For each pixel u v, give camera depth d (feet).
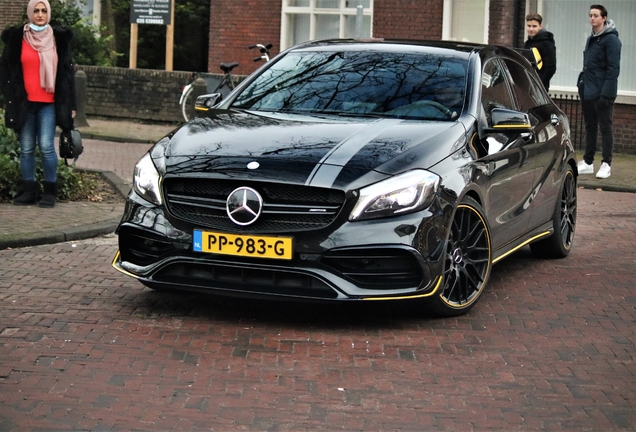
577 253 29.07
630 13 56.18
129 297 22.17
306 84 23.57
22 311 20.79
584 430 15.28
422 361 18.35
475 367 18.12
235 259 19.57
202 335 19.52
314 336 19.65
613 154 55.36
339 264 19.25
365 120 21.72
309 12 67.51
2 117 35.04
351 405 16.03
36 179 33.37
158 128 62.64
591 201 39.32
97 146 52.90
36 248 26.86
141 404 15.83
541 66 46.68
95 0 79.51
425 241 19.42
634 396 16.85
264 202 19.33
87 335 19.30
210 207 19.67
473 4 61.72
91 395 16.16
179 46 86.84
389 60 24.00
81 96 60.49
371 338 19.62
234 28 69.21
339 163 19.48
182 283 20.08
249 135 20.83
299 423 15.21
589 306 22.72
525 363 18.47
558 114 28.27
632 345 19.81
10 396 16.01
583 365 18.45
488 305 22.49
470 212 21.09
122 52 85.81
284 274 19.47
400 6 63.36
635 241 31.14
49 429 14.73
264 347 18.88
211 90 63.26
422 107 22.30
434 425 15.28
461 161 20.83
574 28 57.88
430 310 20.85
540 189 25.81
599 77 44.55
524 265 27.14
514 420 15.58
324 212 19.17
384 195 19.20
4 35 31.30
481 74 23.62
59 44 31.83
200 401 16.03
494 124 22.35
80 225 29.12
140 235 20.43
